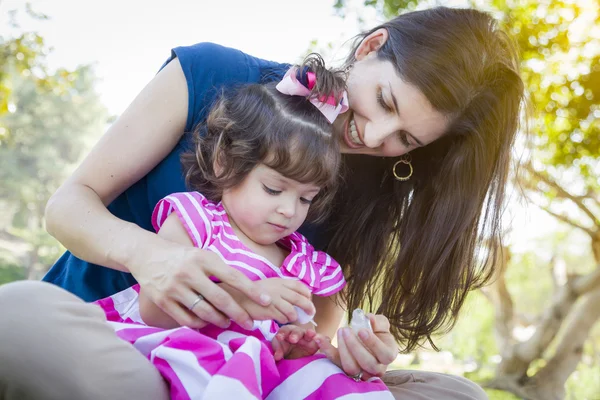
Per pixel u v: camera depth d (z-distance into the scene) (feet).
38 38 32.42
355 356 4.96
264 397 4.90
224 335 5.16
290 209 5.57
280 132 5.59
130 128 6.16
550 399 25.45
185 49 6.62
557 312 26.27
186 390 4.33
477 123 6.79
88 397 3.82
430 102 6.18
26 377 3.69
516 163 7.81
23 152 94.73
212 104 6.28
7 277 68.18
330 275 6.17
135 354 4.23
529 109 7.77
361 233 7.41
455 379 6.14
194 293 4.87
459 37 6.42
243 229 5.72
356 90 6.31
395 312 7.32
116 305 5.64
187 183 6.14
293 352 5.20
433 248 7.12
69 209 5.68
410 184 7.49
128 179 6.19
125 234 5.42
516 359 26.61
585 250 50.08
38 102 93.76
